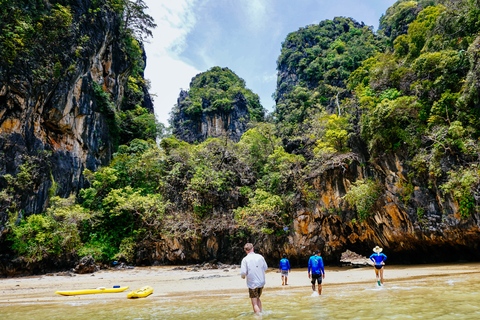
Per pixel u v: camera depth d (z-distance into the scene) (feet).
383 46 206.59
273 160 107.96
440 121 67.77
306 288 43.09
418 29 93.97
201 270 88.43
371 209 79.25
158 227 106.01
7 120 90.48
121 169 128.47
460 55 68.03
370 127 77.41
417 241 73.67
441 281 38.75
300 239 88.63
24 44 95.30
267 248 94.89
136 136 172.96
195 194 107.45
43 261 89.61
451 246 72.13
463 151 60.80
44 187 99.91
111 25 146.72
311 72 236.02
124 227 111.75
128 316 25.79
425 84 75.10
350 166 86.94
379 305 24.32
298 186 91.20
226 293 41.63
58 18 106.63
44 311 30.96
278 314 22.53
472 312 19.97
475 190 58.85
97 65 136.56
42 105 102.94
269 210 87.97
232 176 114.42
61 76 108.68
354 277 55.26
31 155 97.09
